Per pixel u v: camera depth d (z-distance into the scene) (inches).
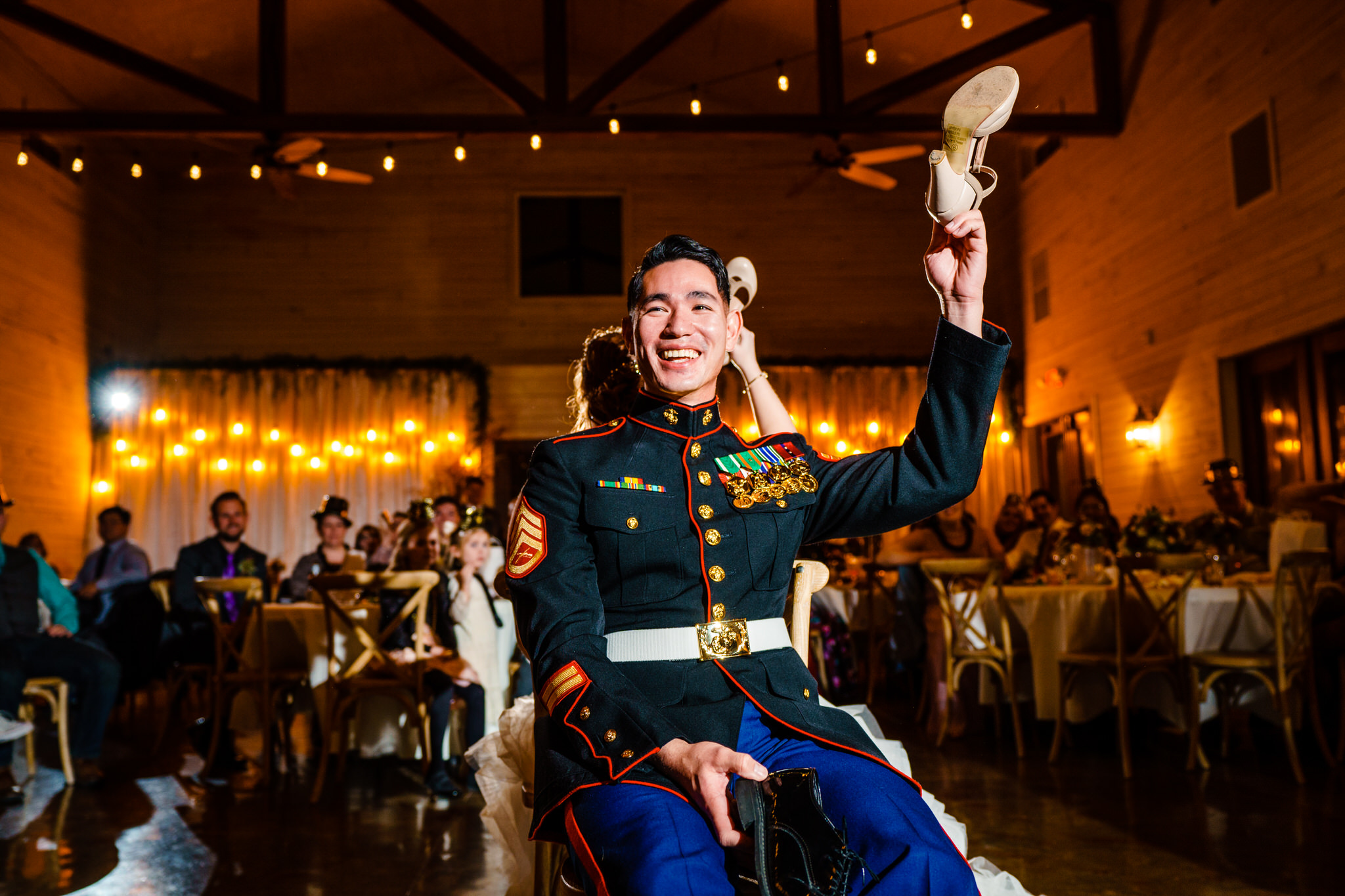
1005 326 444.1
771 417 72.4
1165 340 311.9
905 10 353.7
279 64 318.7
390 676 172.2
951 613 195.6
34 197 351.6
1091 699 190.5
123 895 113.7
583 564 50.6
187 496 411.5
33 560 183.8
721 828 41.5
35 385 354.9
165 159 439.5
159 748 215.3
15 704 168.6
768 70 424.2
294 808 157.9
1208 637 182.7
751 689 49.0
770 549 51.9
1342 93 228.4
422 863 125.3
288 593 238.2
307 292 450.9
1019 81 45.6
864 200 462.0
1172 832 129.2
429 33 323.3
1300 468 256.8
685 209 459.5
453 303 451.5
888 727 217.2
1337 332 241.1
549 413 438.0
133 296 428.1
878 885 41.0
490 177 458.0
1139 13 320.2
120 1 328.2
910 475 50.7
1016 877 110.7
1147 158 319.6
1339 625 186.4
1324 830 128.7
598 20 428.1
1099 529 210.1
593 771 45.8
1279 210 253.8
